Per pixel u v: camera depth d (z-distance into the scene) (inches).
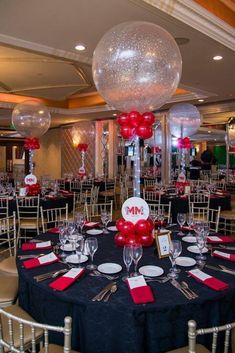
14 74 241.4
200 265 72.9
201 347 56.9
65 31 132.9
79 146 332.5
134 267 72.2
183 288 61.1
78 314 58.4
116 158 408.8
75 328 58.8
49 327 43.3
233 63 174.6
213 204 190.7
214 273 68.7
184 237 96.2
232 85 228.8
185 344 57.2
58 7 111.2
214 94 260.5
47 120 220.7
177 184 210.2
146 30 91.2
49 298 61.9
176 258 75.4
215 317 59.1
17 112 212.8
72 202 201.0
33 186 186.4
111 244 90.4
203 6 122.5
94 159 420.5
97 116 382.0
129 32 90.9
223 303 60.2
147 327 55.5
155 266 72.4
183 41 140.7
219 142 597.3
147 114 91.4
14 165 639.8
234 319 63.0
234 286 62.2
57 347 59.0
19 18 120.0
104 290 60.5
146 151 396.5
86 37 139.2
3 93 309.9
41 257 77.9
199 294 58.8
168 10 110.6
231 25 141.6
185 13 116.3
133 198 84.9
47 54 155.4
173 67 94.2
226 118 400.8
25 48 146.3
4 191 211.8
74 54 160.9
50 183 257.0
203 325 58.2
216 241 90.7
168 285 62.7
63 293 59.7
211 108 303.7
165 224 114.3
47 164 530.6
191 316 56.8
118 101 98.3
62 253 81.6
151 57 90.5
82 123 346.0
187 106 212.5
